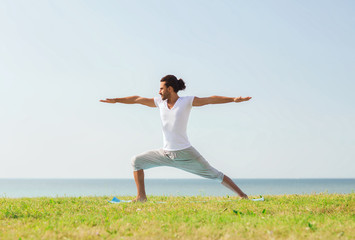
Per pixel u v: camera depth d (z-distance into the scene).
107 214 5.86
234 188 7.78
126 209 6.33
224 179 7.70
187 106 7.12
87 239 4.19
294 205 6.58
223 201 7.32
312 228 4.48
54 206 6.96
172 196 9.50
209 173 7.51
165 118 7.26
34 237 4.20
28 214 5.97
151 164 7.54
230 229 4.44
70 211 6.27
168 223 4.82
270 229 4.42
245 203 6.82
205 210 5.99
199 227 4.68
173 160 7.33
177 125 7.14
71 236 4.30
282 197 8.09
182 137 7.19
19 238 4.04
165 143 7.34
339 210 6.11
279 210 6.09
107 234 4.41
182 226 4.60
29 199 8.67
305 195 8.55
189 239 4.09
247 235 4.20
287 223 4.73
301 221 4.80
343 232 4.28
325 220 5.02
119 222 5.00
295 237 4.04
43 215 5.86
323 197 7.68
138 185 7.61
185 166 7.43
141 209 6.30
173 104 7.28
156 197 9.13
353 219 5.18
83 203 7.55
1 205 7.09
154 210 6.07
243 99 6.74
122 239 4.11
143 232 4.38
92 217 5.47
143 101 7.50
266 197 8.25
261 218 5.19
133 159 7.55
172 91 7.27
